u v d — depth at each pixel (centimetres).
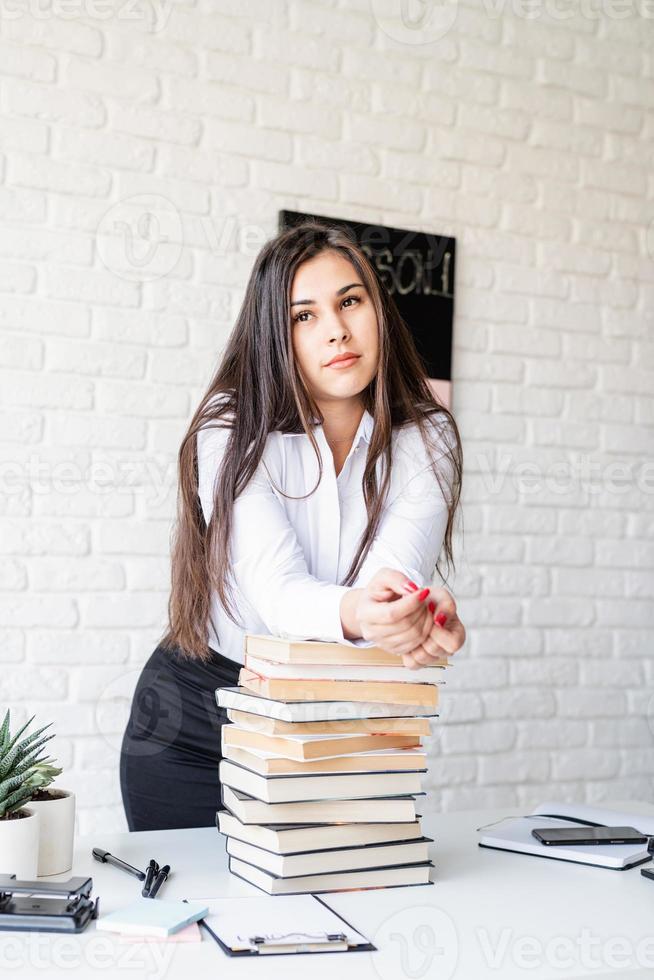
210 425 135
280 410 134
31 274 227
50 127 229
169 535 236
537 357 277
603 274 286
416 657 103
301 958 82
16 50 227
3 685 223
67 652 228
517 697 271
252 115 246
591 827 121
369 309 134
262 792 99
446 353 263
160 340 237
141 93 237
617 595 284
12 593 225
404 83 263
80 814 227
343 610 109
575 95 284
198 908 90
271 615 120
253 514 128
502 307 273
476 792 265
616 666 283
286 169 249
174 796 156
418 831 103
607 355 286
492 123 273
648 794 284
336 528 140
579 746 277
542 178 279
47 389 228
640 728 285
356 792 101
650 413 291
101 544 232
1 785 100
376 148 259
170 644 158
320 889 98
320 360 132
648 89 291
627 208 290
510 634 271
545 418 278
